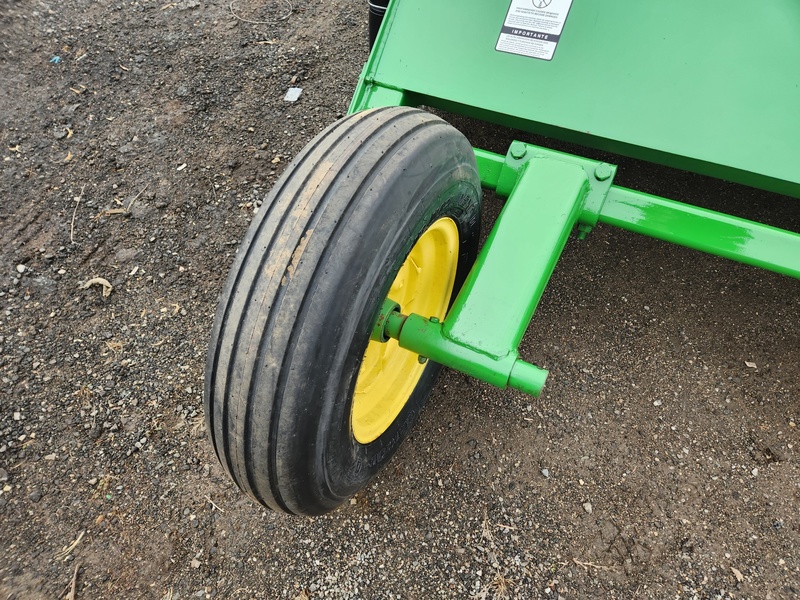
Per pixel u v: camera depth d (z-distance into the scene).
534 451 2.04
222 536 1.84
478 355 1.31
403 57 1.96
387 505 1.91
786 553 1.83
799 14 1.62
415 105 2.08
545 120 1.80
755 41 1.66
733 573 1.79
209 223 2.66
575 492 1.95
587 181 1.63
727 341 2.33
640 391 2.19
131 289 2.44
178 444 2.03
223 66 3.36
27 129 2.99
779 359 2.28
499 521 1.88
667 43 1.72
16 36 3.46
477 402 2.15
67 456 1.99
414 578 1.77
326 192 1.16
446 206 1.42
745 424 2.11
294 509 1.38
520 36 1.85
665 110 1.71
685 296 2.47
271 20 3.67
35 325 2.31
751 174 1.66
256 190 2.78
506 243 1.46
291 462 1.21
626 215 1.71
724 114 1.67
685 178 2.82
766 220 2.65
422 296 1.84
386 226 1.17
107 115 3.08
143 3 3.78
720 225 1.66
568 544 1.84
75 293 2.41
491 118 1.95
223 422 1.20
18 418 2.07
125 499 1.91
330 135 1.31
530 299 1.37
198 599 1.72
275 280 1.11
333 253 1.11
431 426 2.09
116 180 2.80
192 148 2.94
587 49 1.79
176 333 2.31
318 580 1.76
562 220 1.50
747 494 1.95
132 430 2.06
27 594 1.72
